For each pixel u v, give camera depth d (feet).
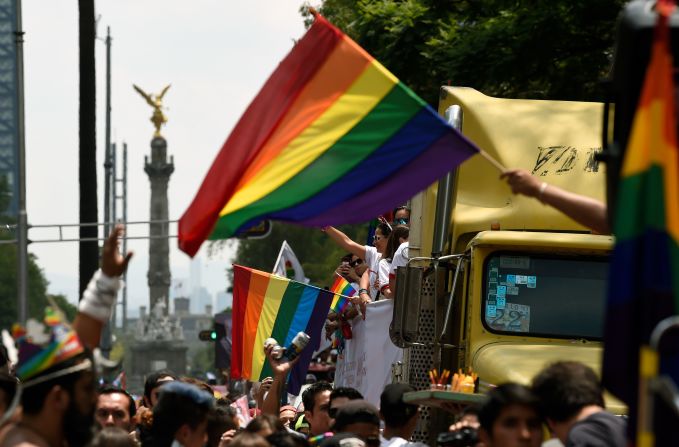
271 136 66.69
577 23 192.95
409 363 100.73
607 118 62.44
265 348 89.15
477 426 65.77
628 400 45.80
